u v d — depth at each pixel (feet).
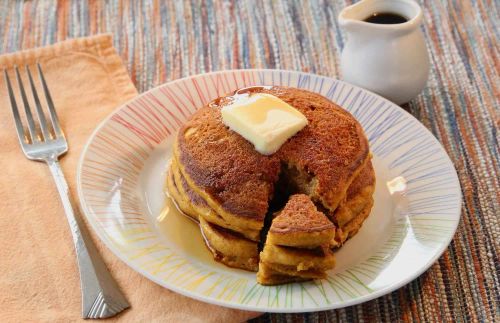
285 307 1.16
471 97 1.78
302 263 1.23
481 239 1.42
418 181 1.47
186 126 1.47
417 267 1.26
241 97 1.51
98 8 2.06
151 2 2.08
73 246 1.36
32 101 1.71
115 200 1.41
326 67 1.88
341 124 1.44
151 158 1.54
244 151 1.37
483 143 1.65
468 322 1.28
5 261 1.33
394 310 1.29
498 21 2.02
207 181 1.35
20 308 1.26
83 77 1.77
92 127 1.65
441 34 1.97
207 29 1.99
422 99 1.78
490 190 1.53
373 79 1.70
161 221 1.41
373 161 1.54
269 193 1.35
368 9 1.74
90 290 1.27
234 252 1.31
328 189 1.33
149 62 1.88
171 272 1.25
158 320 1.23
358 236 1.40
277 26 2.01
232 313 1.24
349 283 1.24
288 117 1.39
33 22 2.00
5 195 1.46
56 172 1.50
